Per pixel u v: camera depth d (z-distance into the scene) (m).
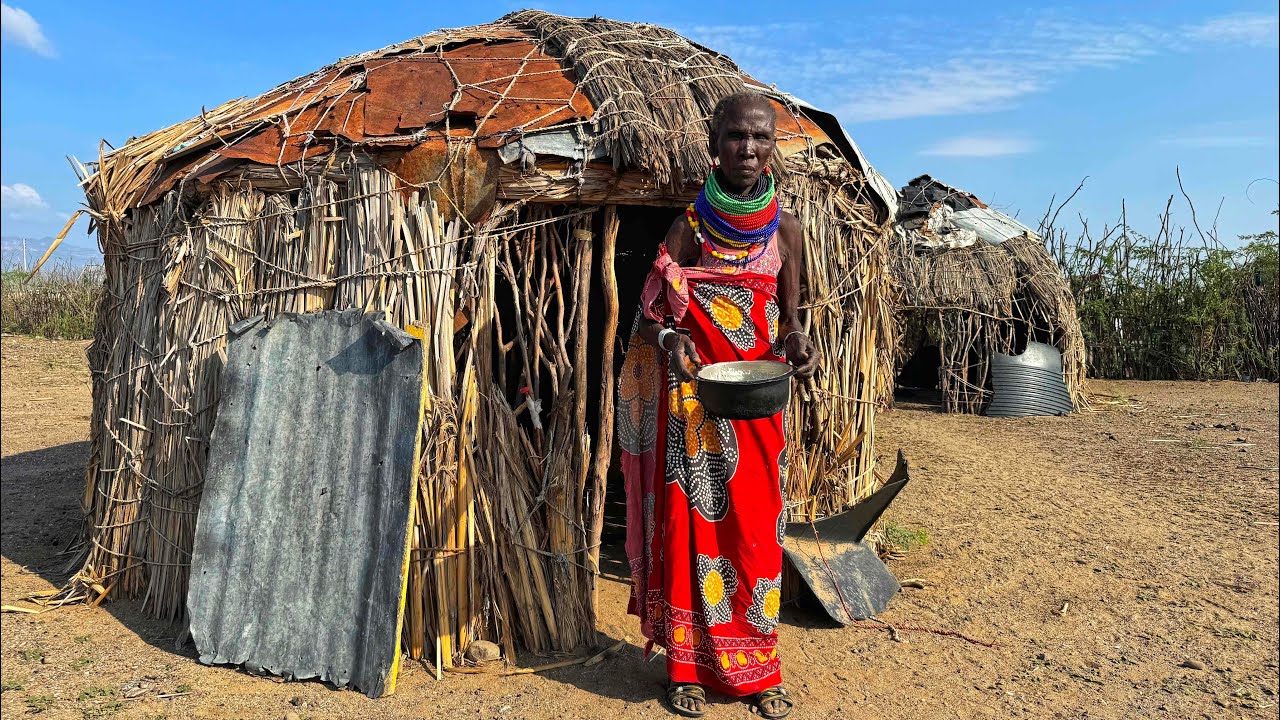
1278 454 8.56
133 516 4.66
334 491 3.89
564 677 3.85
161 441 4.49
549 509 4.16
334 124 4.16
